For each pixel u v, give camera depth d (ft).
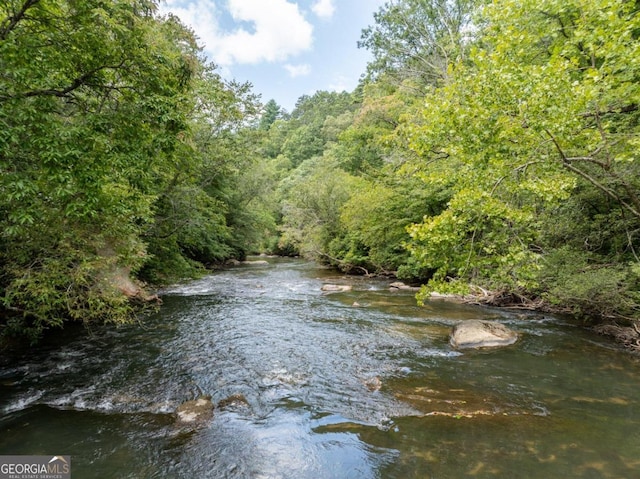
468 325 28.84
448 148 22.41
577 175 26.78
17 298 22.43
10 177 15.15
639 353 25.08
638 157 23.29
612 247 31.14
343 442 14.55
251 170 95.45
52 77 18.44
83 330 30.35
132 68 19.81
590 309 30.89
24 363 23.21
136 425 15.90
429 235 20.89
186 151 29.99
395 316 36.40
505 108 19.03
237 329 31.68
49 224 19.54
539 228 31.73
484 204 20.39
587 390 19.34
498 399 18.31
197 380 20.86
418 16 80.94
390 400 18.30
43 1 17.39
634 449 13.84
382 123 83.61
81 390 19.40
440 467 12.84
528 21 26.66
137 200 24.64
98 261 22.93
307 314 37.47
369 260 74.49
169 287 55.01
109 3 17.66
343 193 88.79
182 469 12.90
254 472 12.75
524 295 38.55
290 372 22.08
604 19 19.15
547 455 13.46
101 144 18.02
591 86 18.10
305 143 208.13
